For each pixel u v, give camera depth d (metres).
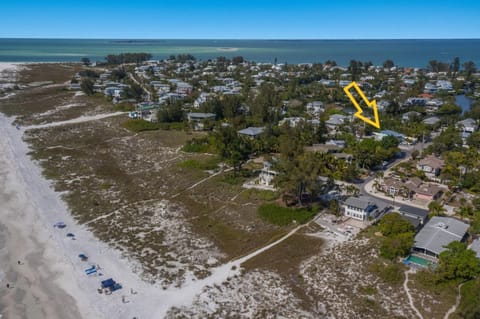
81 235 61.75
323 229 63.50
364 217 65.75
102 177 86.69
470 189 79.19
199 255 56.47
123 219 67.31
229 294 47.69
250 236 61.75
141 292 48.09
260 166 92.44
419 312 43.72
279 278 50.72
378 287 48.34
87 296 47.22
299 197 70.88
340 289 48.16
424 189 75.94
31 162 95.62
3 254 55.66
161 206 72.50
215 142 99.75
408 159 99.00
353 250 56.69
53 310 44.78
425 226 60.72
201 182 83.88
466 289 45.75
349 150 98.38
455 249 50.16
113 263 54.12
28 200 73.81
